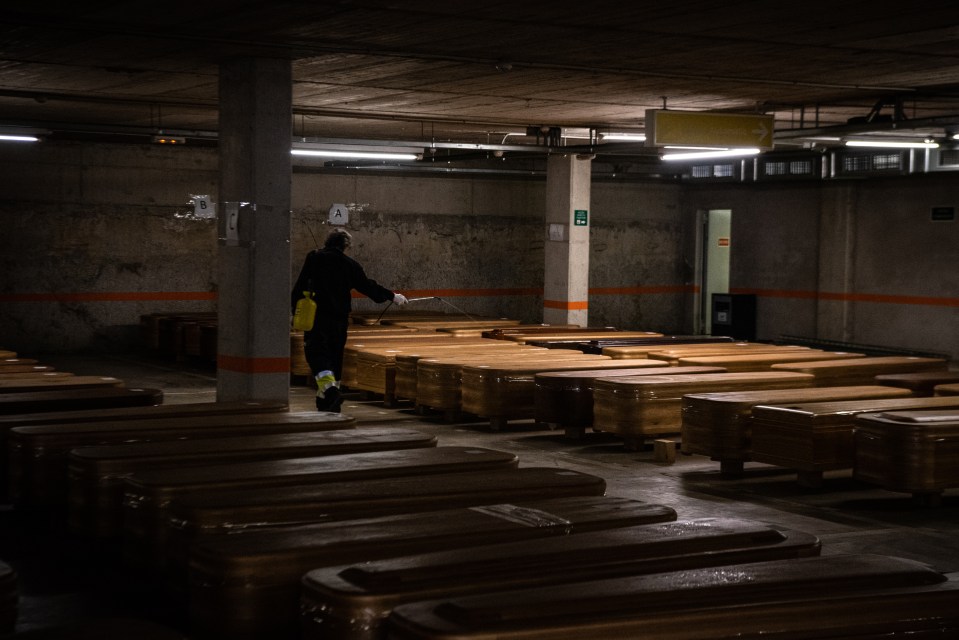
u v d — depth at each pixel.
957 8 8.27
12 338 18.45
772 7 8.27
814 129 13.77
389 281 22.00
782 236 22.59
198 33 9.41
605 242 24.06
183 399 13.76
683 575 4.16
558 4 8.23
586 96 13.60
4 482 7.54
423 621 3.67
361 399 14.36
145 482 5.69
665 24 8.99
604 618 3.72
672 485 9.07
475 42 9.88
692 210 24.70
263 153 10.35
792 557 4.77
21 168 18.31
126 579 6.09
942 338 19.72
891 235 20.53
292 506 5.23
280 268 10.45
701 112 13.19
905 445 8.07
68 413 7.89
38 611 5.53
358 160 20.89
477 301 22.95
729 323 22.95
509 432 11.74
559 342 14.42
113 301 19.22
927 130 15.13
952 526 7.68
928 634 4.10
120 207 19.17
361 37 9.62
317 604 4.09
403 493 5.49
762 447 9.14
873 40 9.61
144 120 16.97
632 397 10.42
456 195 22.59
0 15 8.69
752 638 3.86
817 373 11.87
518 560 4.32
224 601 4.44
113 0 8.16
